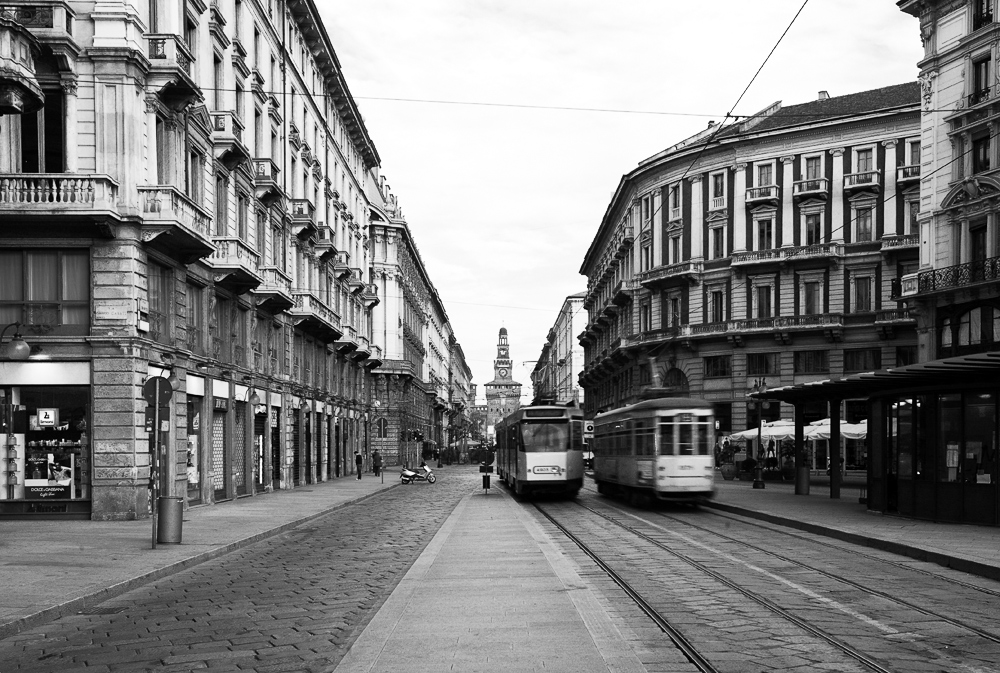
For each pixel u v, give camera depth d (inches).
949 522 764.6
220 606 415.8
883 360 1946.4
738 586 452.4
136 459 834.8
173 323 943.0
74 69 834.2
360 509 1067.3
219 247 1089.4
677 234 2321.6
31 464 836.6
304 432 1625.2
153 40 886.4
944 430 774.5
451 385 5959.6
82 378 836.6
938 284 1376.7
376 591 449.4
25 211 800.9
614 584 462.6
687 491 1006.4
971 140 1353.3
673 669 285.7
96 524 788.6
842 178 2012.8
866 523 770.8
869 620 365.4
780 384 2059.5
